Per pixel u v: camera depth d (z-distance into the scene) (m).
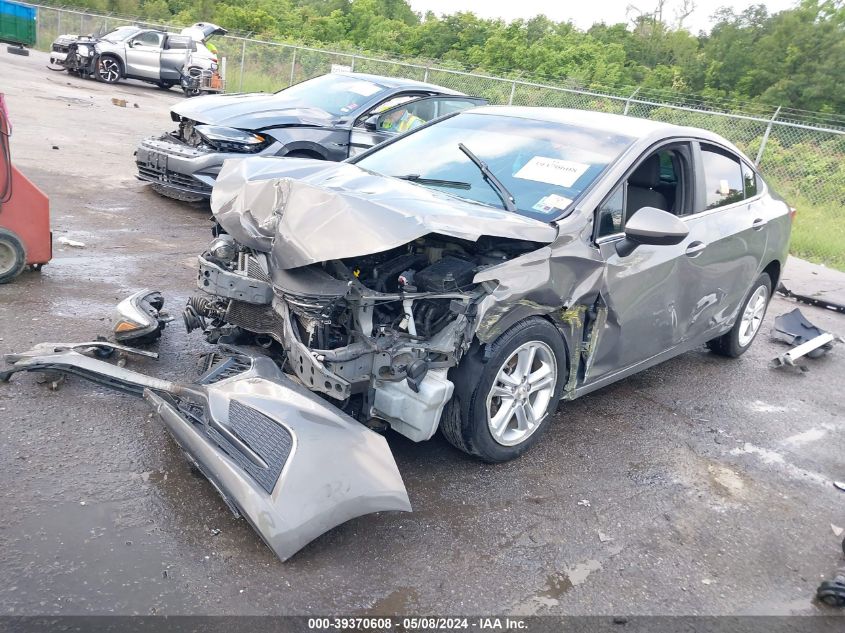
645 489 3.87
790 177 13.76
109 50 21.88
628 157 4.25
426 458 3.82
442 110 9.45
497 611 2.79
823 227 12.27
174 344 4.67
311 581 2.78
